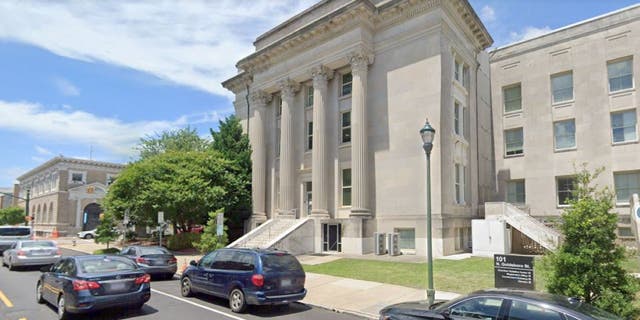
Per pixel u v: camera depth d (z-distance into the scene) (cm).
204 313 1090
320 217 2580
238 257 1176
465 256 2136
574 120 2680
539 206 2747
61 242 4550
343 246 2442
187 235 2975
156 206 2817
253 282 1081
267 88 3183
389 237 2264
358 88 2520
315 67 2766
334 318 1068
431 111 2298
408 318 717
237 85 3709
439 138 2247
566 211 952
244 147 3331
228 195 3078
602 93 2567
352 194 2466
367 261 2022
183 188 2836
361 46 2528
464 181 2589
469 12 2605
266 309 1157
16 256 2092
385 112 2511
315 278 1631
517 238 2377
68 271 1067
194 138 5278
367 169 2503
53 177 6800
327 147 2745
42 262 2139
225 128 3369
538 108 2825
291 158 2933
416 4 2420
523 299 625
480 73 2994
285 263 1152
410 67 2427
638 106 2427
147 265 1688
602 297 853
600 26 2617
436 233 2184
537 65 2858
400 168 2392
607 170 2498
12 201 9912
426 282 1476
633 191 2409
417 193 2300
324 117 2711
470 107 2719
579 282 875
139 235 4038
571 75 2728
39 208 7319
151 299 1286
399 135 2423
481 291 692
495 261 1079
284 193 2894
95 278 995
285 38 2931
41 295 1201
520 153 2892
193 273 1302
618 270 880
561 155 2700
